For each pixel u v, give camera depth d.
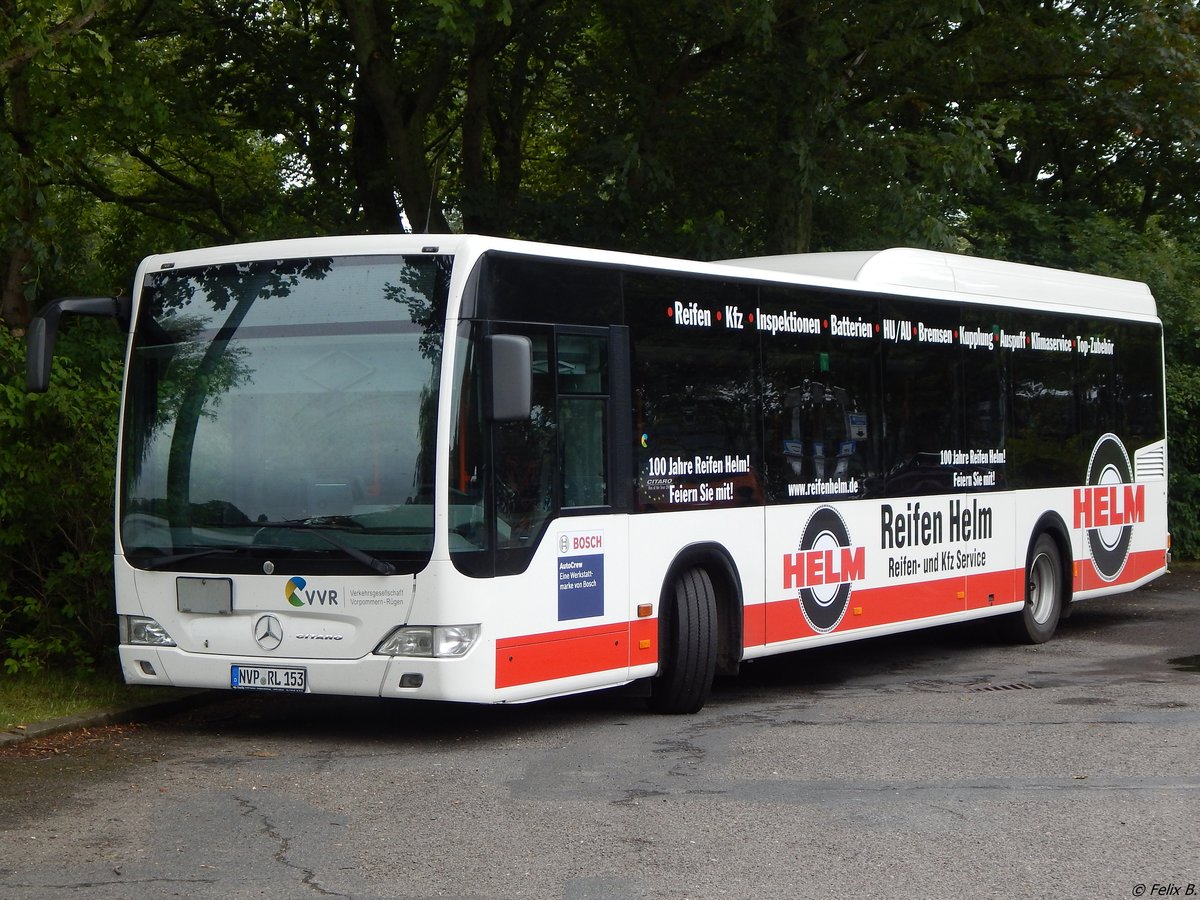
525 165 23.19
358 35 18.36
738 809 7.79
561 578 9.85
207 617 9.71
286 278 9.80
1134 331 17.03
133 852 6.88
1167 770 8.77
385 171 19.75
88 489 11.59
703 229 18.27
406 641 9.22
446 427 9.26
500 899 6.17
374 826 7.41
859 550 12.66
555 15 19.02
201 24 19.80
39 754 9.25
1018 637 15.24
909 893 6.27
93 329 16.91
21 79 15.96
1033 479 15.11
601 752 9.42
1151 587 21.80
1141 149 28.81
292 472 9.58
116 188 24.23
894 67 19.52
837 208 19.28
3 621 11.62
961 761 9.06
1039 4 21.14
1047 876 6.53
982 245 26.00
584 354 10.16
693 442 11.00
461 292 9.39
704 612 10.91
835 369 12.53
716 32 18.78
